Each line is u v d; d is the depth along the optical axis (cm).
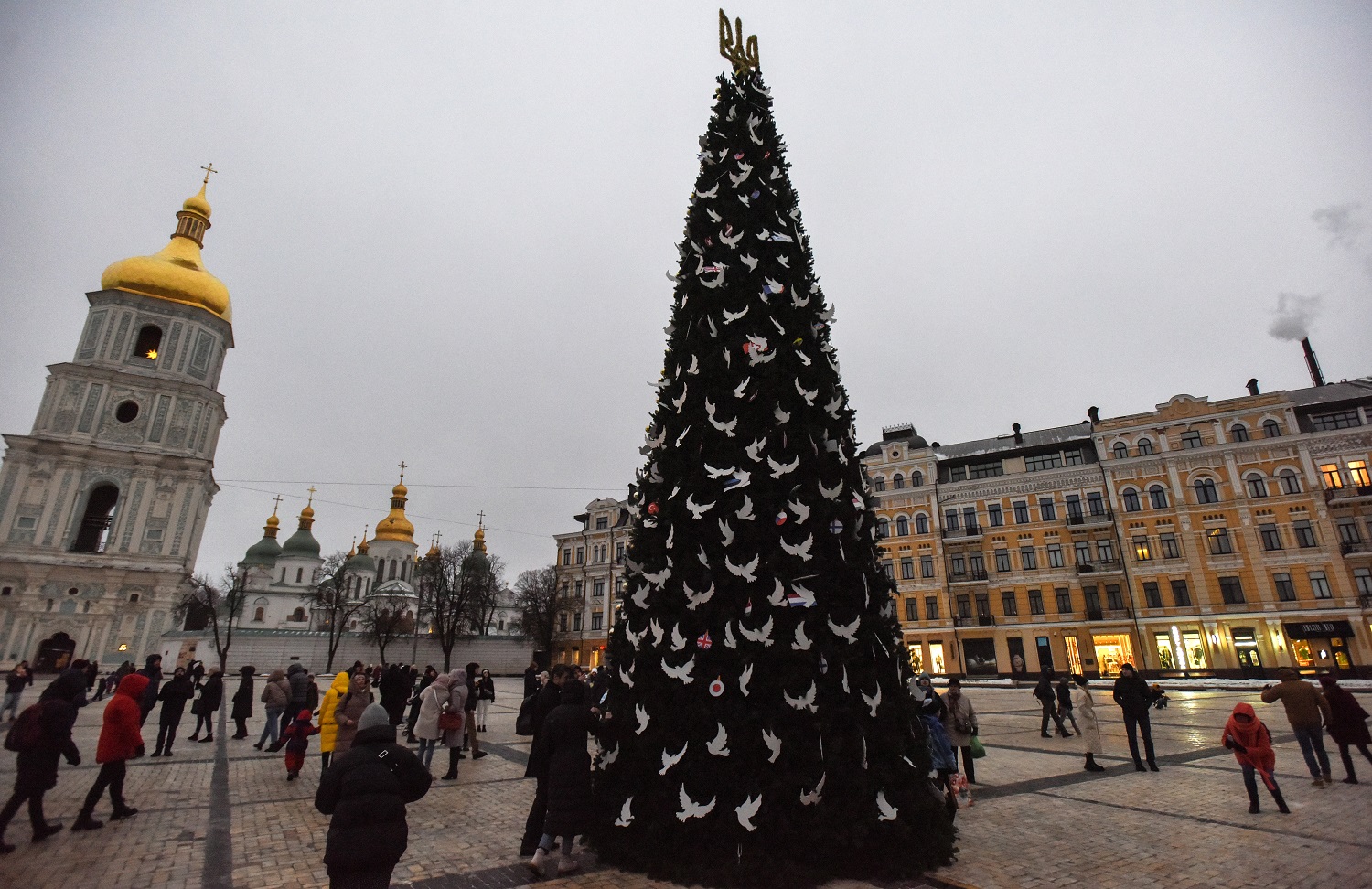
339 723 1095
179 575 5088
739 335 779
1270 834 752
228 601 6144
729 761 633
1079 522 4366
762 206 848
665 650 691
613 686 730
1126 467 4347
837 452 760
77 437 5084
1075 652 4222
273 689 1462
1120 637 4144
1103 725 1856
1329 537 3744
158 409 5359
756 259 816
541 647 6112
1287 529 3862
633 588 758
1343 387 4175
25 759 745
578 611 6106
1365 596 3609
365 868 450
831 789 630
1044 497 4553
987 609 4550
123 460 5172
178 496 5247
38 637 4606
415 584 8306
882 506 5019
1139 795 969
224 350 6078
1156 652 4028
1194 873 630
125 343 5453
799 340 784
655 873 629
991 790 1013
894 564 4881
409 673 1675
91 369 5219
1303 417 4034
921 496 4906
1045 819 835
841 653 670
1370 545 3662
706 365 769
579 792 640
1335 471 3834
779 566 681
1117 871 637
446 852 719
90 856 695
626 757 687
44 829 755
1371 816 820
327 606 6538
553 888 604
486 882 621
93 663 2500
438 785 1099
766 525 699
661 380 826
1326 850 691
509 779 1152
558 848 735
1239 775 1105
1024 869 643
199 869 660
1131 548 4225
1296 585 3775
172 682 1401
